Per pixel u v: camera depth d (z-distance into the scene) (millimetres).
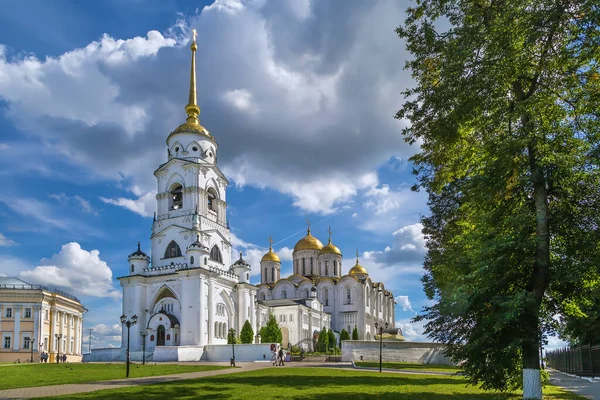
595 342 35438
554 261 24359
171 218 89812
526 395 22766
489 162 25438
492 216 25969
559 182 24688
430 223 39031
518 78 24719
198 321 78938
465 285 24266
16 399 23469
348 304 128500
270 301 119625
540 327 23547
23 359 88625
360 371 45062
